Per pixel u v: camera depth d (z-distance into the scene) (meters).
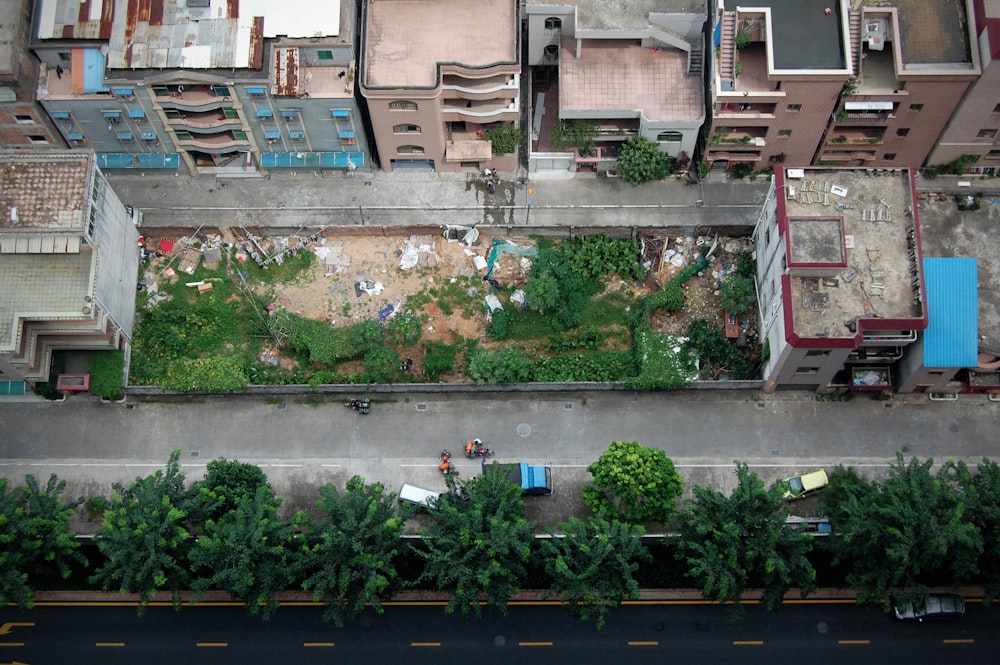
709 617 78.62
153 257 90.38
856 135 90.19
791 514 80.94
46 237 79.12
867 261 77.50
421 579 76.50
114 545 72.56
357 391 85.38
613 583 72.25
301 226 90.81
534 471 80.88
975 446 83.19
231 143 91.62
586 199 93.12
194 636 78.81
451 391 85.56
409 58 86.44
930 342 77.88
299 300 89.31
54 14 85.69
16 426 85.00
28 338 80.00
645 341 85.38
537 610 79.00
